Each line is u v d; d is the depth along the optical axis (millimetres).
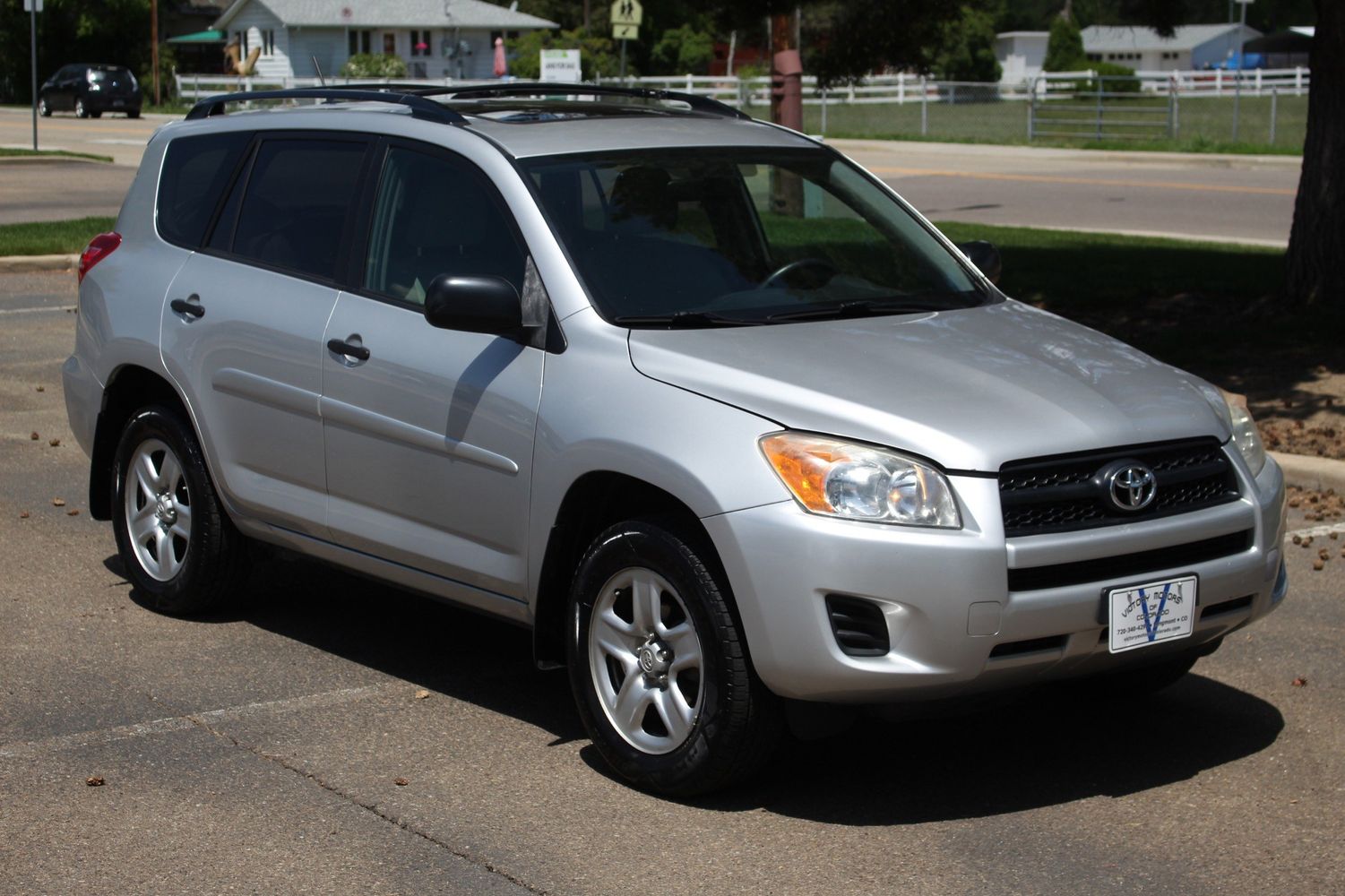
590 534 5012
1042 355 5078
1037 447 4438
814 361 4762
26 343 12594
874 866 4285
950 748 5203
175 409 6344
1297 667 6031
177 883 4133
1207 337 12164
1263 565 4844
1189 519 4641
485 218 5355
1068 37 70875
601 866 4266
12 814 4547
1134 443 4602
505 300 4957
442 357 5270
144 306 6383
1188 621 4652
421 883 4145
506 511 5078
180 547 6422
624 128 5777
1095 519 4500
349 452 5594
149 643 6102
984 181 28719
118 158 31766
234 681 5699
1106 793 4836
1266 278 14820
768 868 4262
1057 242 18266
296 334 5742
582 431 4797
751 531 4375
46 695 5504
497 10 67375
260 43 65312
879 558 4277
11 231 18266
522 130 5609
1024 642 4402
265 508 5945
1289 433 9453
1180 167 32312
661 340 4883
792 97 19234
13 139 37562
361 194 5762
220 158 6422
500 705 5523
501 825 4520
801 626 4328
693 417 4590
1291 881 4242
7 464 8898
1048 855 4379
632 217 5332
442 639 6254
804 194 5836
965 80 67500
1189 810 4711
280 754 5027
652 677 4730
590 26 73000
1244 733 5363
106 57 62312
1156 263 16109
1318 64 12695
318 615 6523
